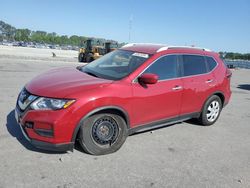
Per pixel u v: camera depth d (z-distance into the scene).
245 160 4.56
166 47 5.23
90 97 3.92
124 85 4.33
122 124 4.39
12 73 12.39
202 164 4.27
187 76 5.40
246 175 4.04
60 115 3.75
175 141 5.11
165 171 3.95
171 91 4.99
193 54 5.66
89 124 4.06
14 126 5.11
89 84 4.12
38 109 3.80
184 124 6.19
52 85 4.10
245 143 5.36
